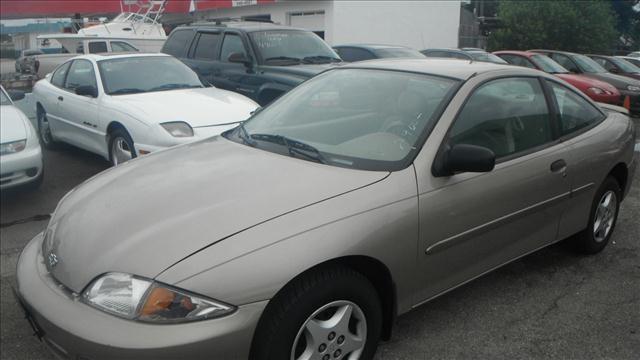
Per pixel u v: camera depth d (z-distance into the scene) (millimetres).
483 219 3080
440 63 3680
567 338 3172
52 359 2965
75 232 2586
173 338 2111
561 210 3711
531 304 3535
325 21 21344
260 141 3324
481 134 3168
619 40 27969
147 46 18109
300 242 2350
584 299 3611
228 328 2160
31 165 5480
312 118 3424
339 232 2447
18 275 2652
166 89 6805
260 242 2305
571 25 22875
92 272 2316
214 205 2520
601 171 3986
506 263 3404
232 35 8547
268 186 2660
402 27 22922
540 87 3703
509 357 2990
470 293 3664
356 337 2604
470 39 27719
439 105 3078
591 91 11273
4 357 2988
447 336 3164
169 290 2160
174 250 2268
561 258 4238
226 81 8414
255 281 2221
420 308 3461
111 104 6242
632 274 3980
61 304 2312
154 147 5617
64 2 26984
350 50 11805
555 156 3561
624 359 2986
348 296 2496
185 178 2863
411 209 2705
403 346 3066
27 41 40312
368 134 3094
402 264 2701
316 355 2443
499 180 3148
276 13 23750
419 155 2855
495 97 3340
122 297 2205
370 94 3391
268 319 2289
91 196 2912
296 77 7461
